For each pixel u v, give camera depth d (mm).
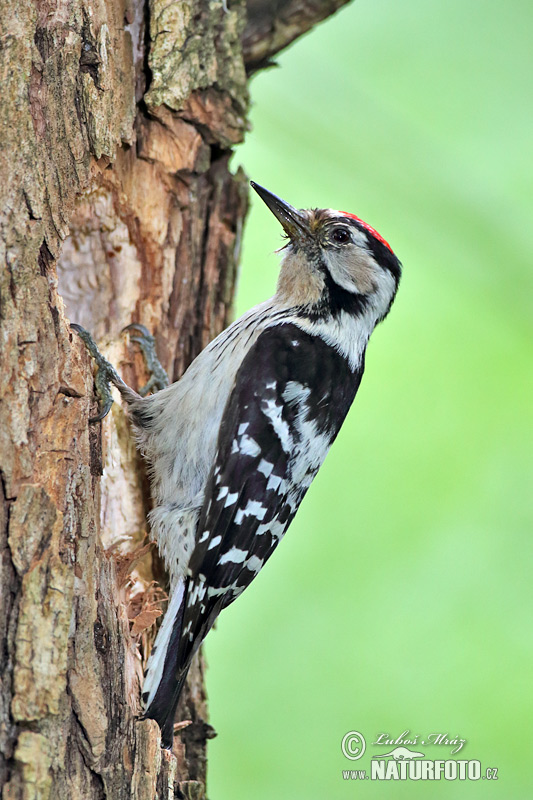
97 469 7242
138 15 8109
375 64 12438
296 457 8375
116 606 7211
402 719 10375
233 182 9242
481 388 11727
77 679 6309
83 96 7172
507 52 12469
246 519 8078
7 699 5766
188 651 7730
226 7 8656
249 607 11188
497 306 11289
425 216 11305
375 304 9383
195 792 8328
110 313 8875
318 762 10328
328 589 11125
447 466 11430
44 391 6410
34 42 6723
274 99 11344
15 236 6340
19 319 6277
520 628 10602
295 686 10680
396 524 11305
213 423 8172
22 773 5746
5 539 5938
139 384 8852
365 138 11336
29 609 5906
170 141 8461
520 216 11477
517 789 10117
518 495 11164
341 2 9008
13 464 6070
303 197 12352
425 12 12641
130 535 8398
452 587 10875
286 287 9102
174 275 8828
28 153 6496
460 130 12172
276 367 8344
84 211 8328
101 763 6363
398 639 10742
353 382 9164
